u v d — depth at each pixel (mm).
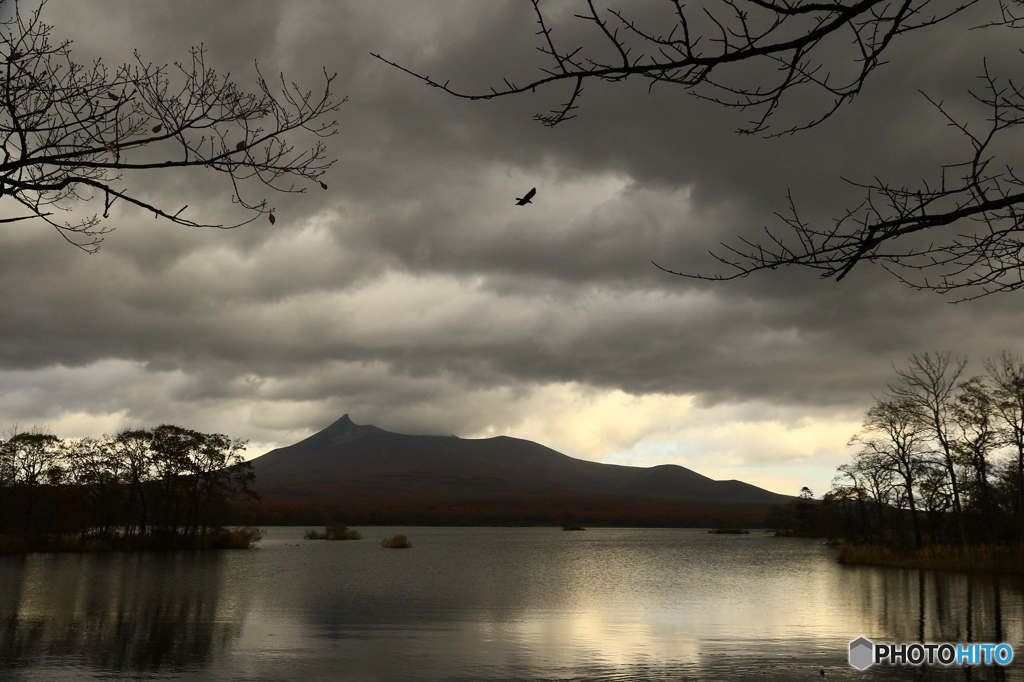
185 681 15742
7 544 62750
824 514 128250
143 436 69875
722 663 18297
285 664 17656
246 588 37531
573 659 18688
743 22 4840
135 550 69312
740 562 71625
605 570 59188
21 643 20406
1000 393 50938
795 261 5500
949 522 64312
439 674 16719
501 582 45281
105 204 6367
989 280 5473
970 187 5316
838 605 31625
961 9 4750
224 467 74000
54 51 6488
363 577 47281
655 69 4949
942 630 23844
